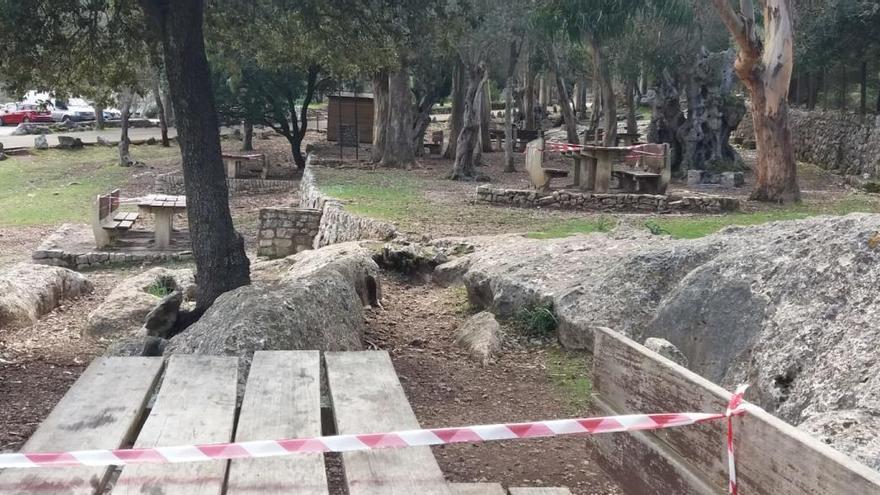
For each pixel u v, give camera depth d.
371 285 9.16
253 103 30.78
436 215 14.84
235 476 2.29
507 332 7.96
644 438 2.75
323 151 33.59
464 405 6.09
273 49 11.13
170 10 8.83
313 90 31.11
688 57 22.72
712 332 5.71
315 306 6.32
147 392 3.05
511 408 6.03
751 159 26.78
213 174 9.09
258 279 10.49
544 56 30.25
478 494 2.91
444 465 4.88
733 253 6.11
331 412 3.09
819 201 17.17
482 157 30.89
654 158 17.36
